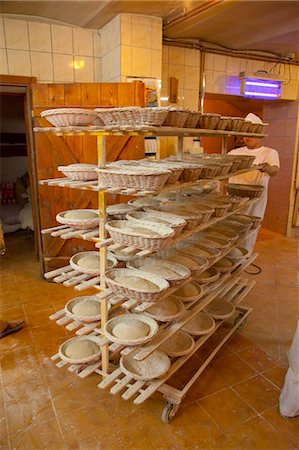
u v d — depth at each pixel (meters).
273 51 4.66
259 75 4.54
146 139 3.61
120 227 1.83
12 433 1.76
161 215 1.95
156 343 1.75
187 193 2.69
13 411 1.90
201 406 1.96
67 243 3.59
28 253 4.51
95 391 2.05
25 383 2.11
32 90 3.24
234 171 2.54
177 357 2.07
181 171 1.85
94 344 2.14
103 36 3.68
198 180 2.03
